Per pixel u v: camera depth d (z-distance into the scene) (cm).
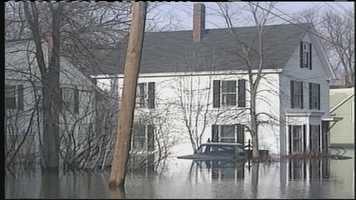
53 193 2145
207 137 5128
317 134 5522
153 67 5284
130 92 2256
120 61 3247
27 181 2533
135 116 3512
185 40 5425
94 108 3138
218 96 5119
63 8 2875
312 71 5666
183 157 4256
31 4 2822
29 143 3002
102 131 3134
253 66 5012
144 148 3406
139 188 2312
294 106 5334
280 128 5081
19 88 3016
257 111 5100
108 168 3138
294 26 5412
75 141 3112
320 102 5819
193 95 5166
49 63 2911
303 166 3841
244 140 5012
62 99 3041
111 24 3041
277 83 5081
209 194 2136
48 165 2956
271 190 2300
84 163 3084
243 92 5062
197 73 5156
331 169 3569
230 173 3155
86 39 2994
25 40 2936
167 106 4822
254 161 4284
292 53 5212
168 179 2727
